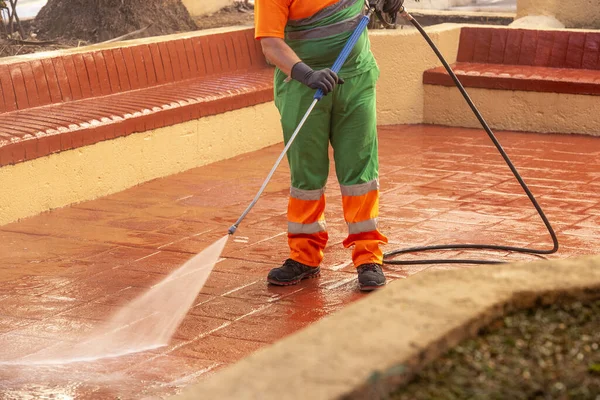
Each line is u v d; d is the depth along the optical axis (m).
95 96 8.92
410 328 2.66
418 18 14.77
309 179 5.86
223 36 10.34
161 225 7.31
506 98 10.71
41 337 5.18
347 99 5.67
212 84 9.70
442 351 2.67
